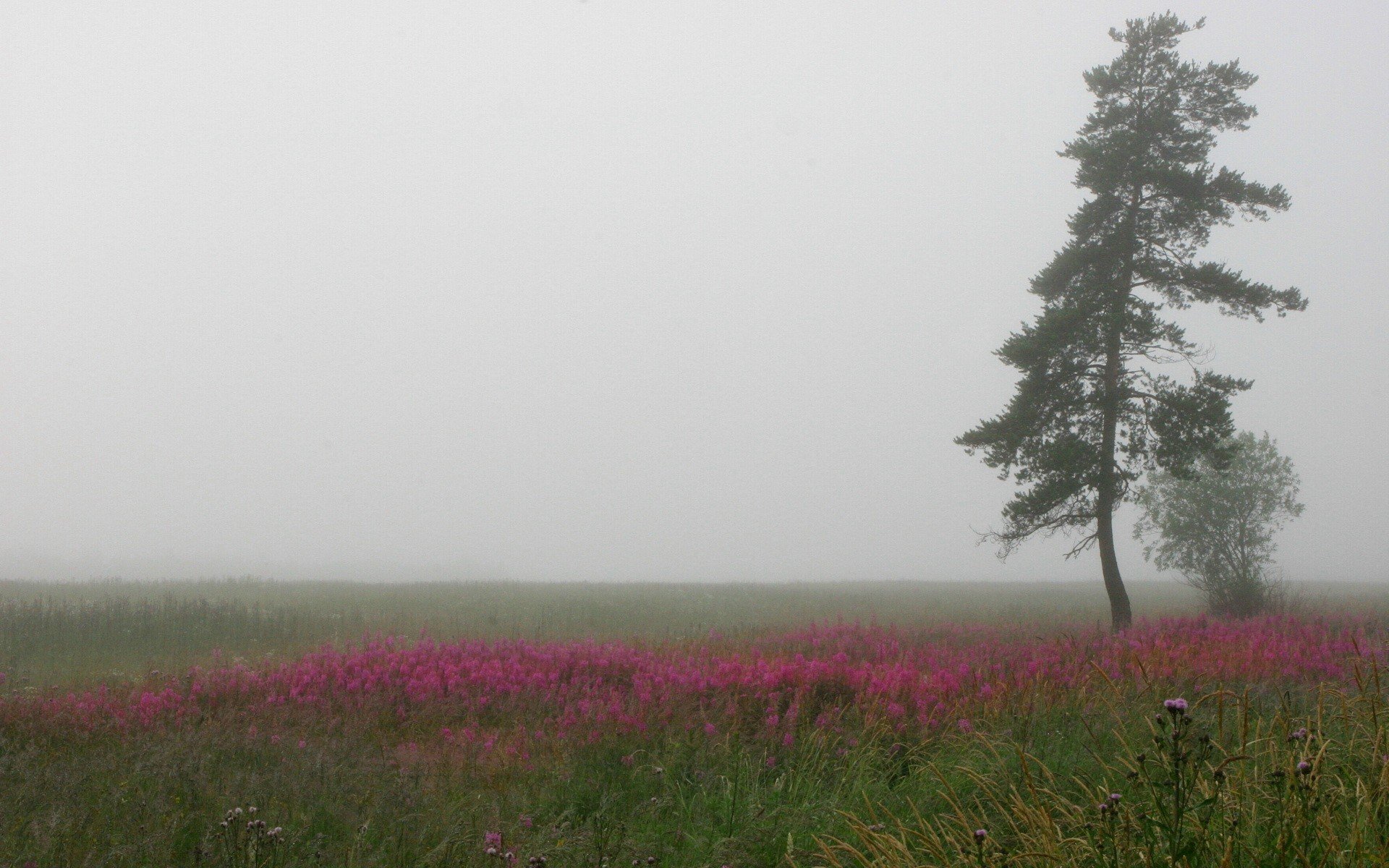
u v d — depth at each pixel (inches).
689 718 339.3
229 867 196.5
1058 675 378.9
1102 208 796.0
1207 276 770.2
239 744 317.1
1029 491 784.3
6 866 204.8
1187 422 745.0
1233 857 145.9
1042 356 773.9
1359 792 161.3
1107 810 157.0
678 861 213.3
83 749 321.7
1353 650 410.9
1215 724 250.4
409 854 214.8
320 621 773.3
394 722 389.4
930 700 339.6
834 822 218.4
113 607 744.3
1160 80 810.2
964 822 184.9
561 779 280.8
